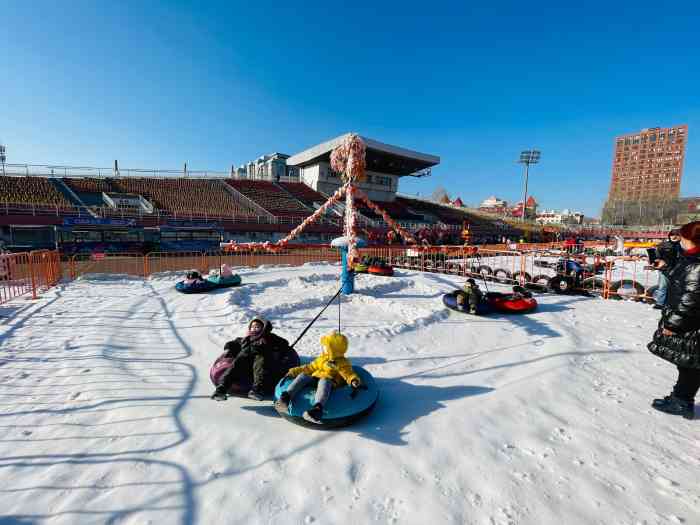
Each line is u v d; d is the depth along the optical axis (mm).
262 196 47906
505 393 3928
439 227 49312
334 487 2512
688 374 3420
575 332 6375
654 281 12828
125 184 42531
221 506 2336
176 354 5246
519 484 2547
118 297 9539
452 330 6602
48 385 4141
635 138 138125
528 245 25812
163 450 2926
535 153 57719
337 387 3479
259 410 3605
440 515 2262
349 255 9648
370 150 52625
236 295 9492
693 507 2334
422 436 3129
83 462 2781
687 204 91500
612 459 2838
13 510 2297
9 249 22000
